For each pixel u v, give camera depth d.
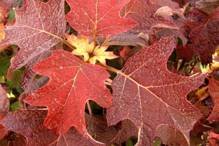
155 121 0.77
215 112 0.86
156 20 0.89
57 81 0.74
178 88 0.77
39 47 0.80
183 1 1.02
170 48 0.77
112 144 0.85
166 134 0.85
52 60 0.75
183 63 0.96
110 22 0.79
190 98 0.92
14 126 0.77
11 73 0.89
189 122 0.77
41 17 0.81
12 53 0.94
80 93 0.74
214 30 0.95
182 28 0.94
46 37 0.80
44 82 0.82
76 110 0.74
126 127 0.85
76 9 0.78
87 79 0.75
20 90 0.91
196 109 0.77
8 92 0.91
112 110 0.76
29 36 0.80
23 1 0.88
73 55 0.76
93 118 0.86
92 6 0.78
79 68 0.76
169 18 0.90
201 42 0.95
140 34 0.86
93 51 0.80
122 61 0.89
